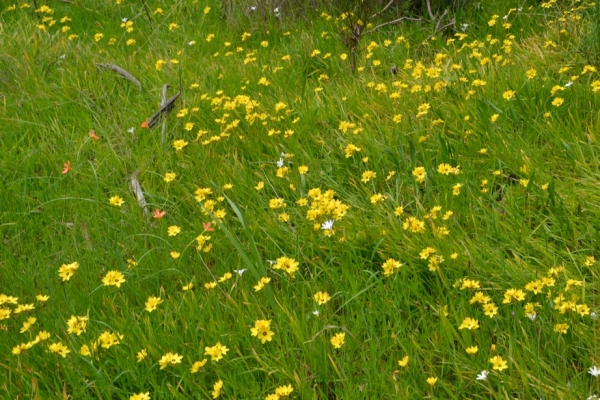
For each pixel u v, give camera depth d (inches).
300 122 128.0
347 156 113.4
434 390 84.3
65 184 121.6
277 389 81.2
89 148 129.7
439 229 97.7
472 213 102.0
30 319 90.6
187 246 101.2
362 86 137.1
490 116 119.2
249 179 115.5
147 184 119.2
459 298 91.4
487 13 165.3
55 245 108.7
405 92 131.9
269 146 123.3
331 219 102.0
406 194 110.3
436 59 135.7
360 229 102.8
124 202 115.1
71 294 98.4
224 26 189.3
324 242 102.4
